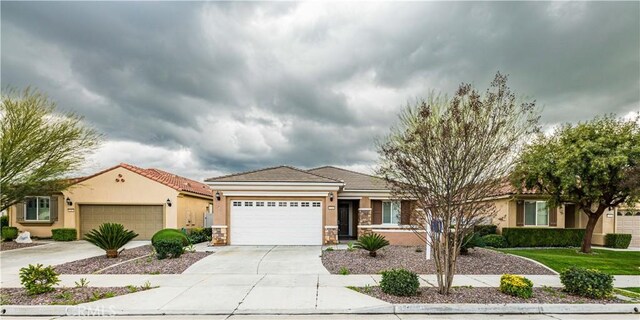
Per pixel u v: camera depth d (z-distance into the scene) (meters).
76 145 19.38
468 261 12.14
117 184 20.75
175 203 20.69
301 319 6.78
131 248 16.31
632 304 7.52
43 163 18.31
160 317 6.89
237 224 17.48
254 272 10.76
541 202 20.81
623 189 15.06
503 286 8.30
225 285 9.09
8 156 17.22
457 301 7.66
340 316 6.99
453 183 7.75
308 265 11.84
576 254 16.39
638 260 14.57
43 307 7.14
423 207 8.20
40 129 18.12
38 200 21.22
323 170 24.34
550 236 19.88
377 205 20.69
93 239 13.11
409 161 7.93
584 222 21.73
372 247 13.30
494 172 7.90
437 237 8.32
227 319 6.76
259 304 7.48
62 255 14.66
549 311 7.34
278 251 15.16
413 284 8.06
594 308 7.39
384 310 7.22
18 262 12.98
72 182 20.08
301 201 17.66
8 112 17.61
